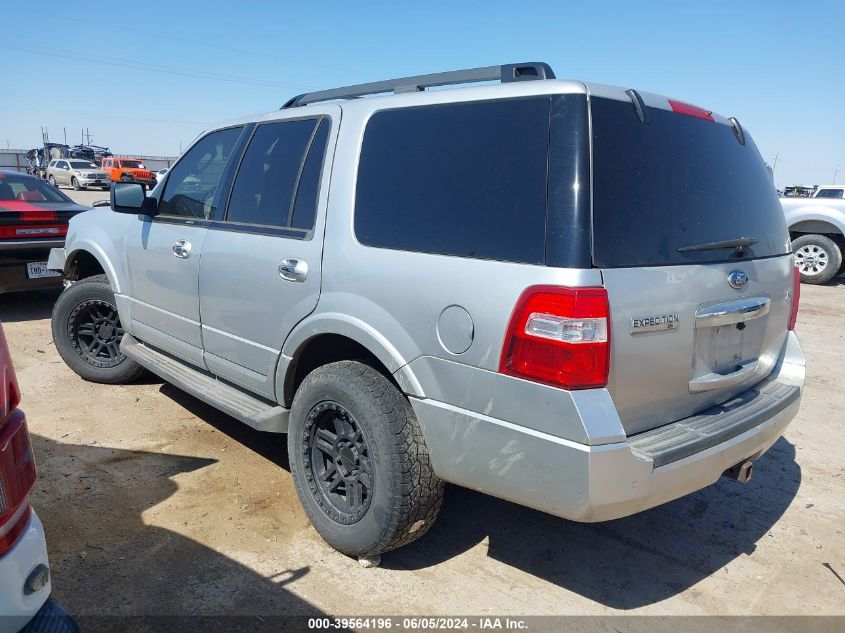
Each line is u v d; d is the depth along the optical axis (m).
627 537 3.39
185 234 3.97
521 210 2.43
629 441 2.49
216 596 2.78
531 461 2.36
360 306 2.85
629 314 2.34
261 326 3.41
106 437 4.25
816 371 6.36
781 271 3.20
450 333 2.53
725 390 2.93
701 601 2.90
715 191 2.85
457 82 3.12
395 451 2.72
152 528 3.25
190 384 3.93
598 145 2.40
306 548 3.15
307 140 3.36
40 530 1.88
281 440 4.31
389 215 2.85
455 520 3.48
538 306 2.29
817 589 3.01
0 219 6.69
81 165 39.25
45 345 6.27
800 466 4.27
